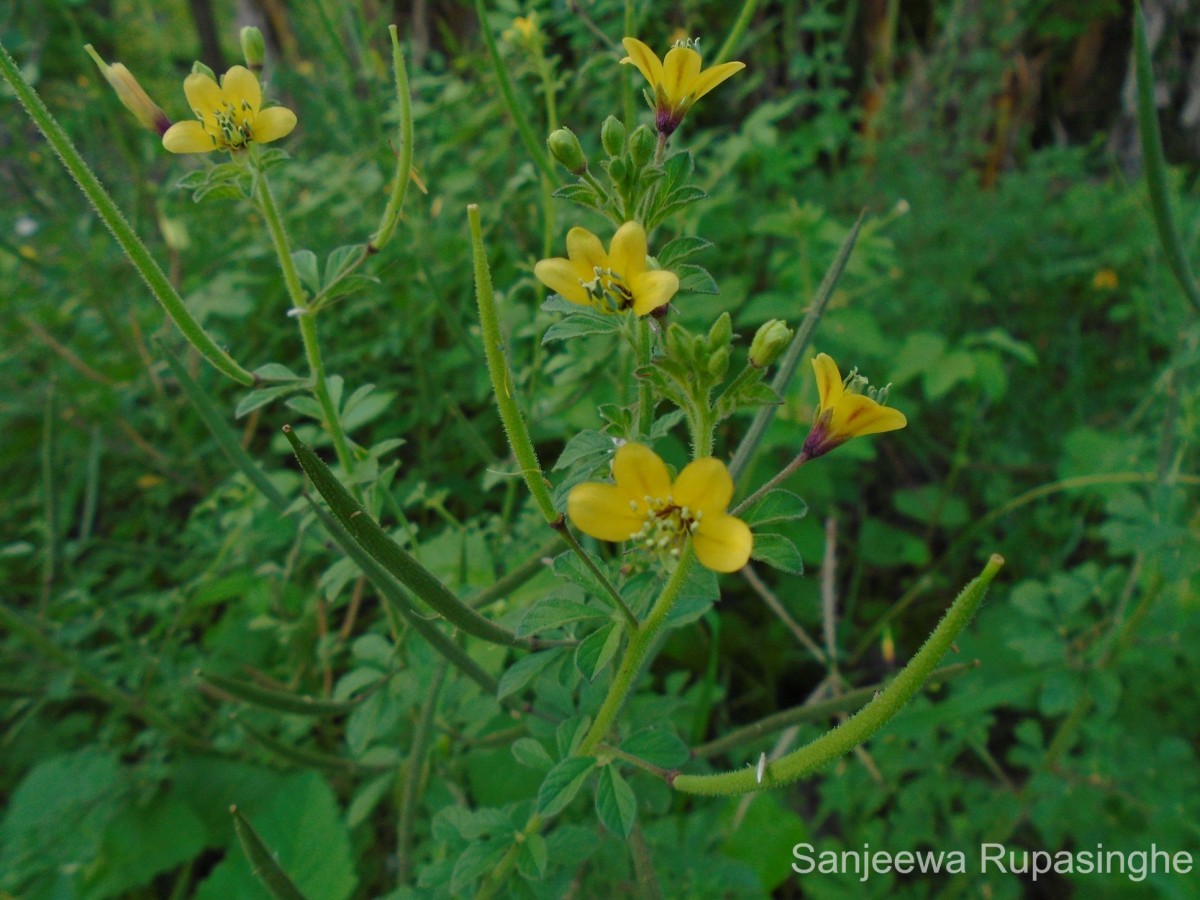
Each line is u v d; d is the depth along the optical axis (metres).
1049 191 0.46
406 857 0.19
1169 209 0.18
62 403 0.33
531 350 0.27
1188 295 0.20
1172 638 0.24
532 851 0.14
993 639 0.31
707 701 0.23
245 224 0.38
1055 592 0.24
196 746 0.27
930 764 0.26
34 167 0.36
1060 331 0.39
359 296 0.33
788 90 0.45
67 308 0.35
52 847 0.24
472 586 0.21
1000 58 0.44
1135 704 0.29
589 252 0.11
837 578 0.35
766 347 0.10
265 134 0.14
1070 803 0.25
